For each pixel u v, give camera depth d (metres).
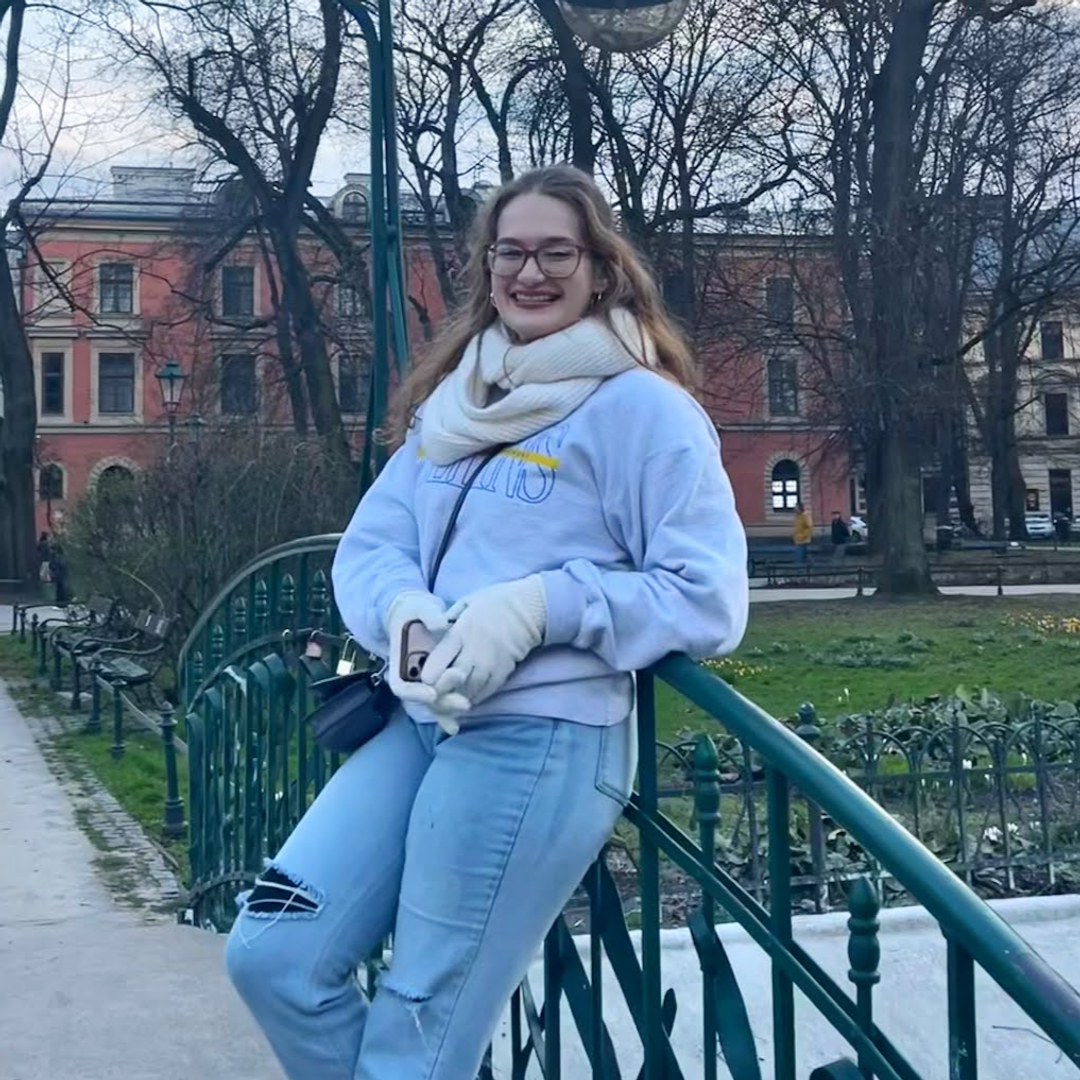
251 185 24.73
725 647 1.93
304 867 2.09
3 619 24.39
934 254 25.64
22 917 5.84
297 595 4.05
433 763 2.07
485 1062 2.95
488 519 2.06
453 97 25.70
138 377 52.84
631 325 2.10
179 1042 3.76
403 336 4.41
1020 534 48.28
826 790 1.71
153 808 8.27
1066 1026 1.37
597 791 2.02
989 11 25.83
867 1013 1.68
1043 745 6.68
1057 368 47.91
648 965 2.13
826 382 26.11
